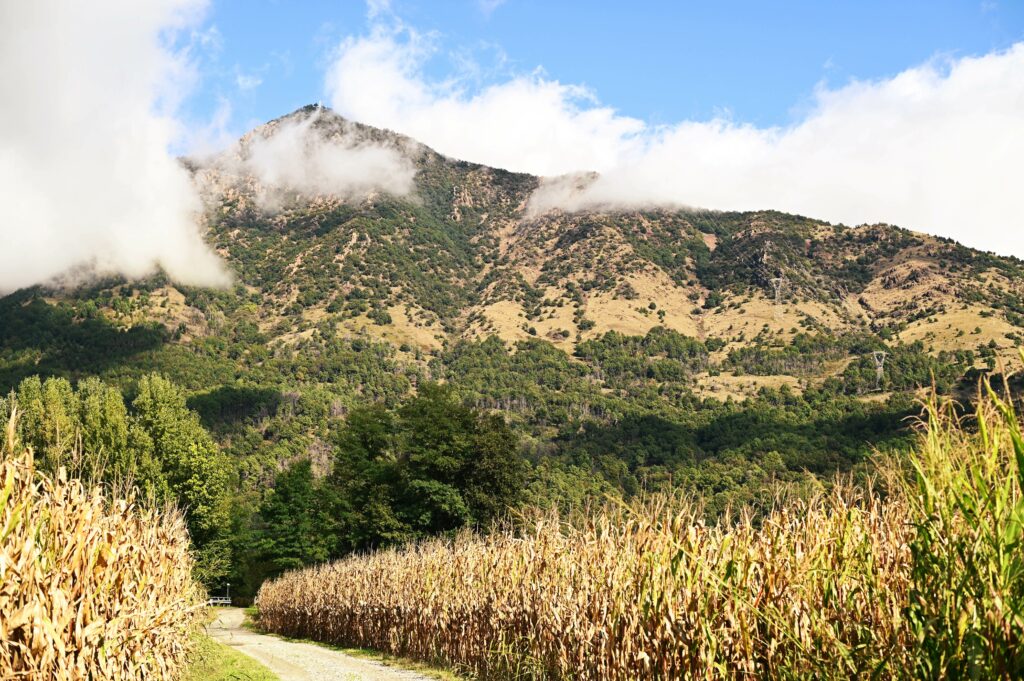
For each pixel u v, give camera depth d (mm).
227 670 16922
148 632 9578
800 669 6504
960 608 4520
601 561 10930
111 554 8086
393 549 26453
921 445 4816
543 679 12930
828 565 6746
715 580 7496
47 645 6207
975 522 4375
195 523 50406
